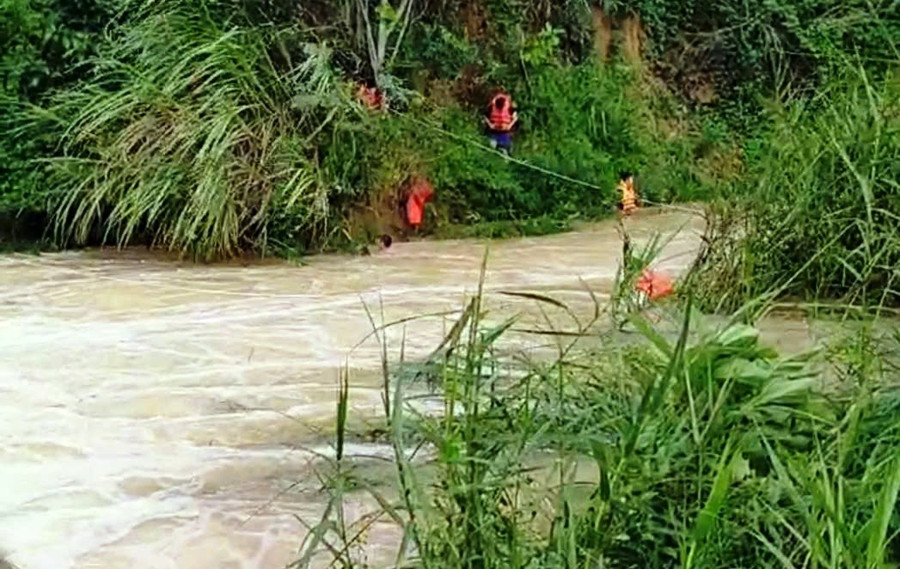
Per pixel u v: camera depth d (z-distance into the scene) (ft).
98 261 19.75
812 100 15.33
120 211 20.21
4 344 13.53
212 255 19.89
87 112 20.58
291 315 15.07
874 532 5.02
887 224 11.84
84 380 12.00
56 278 18.02
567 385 6.95
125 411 10.96
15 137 20.93
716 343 7.01
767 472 6.16
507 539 5.66
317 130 21.20
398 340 13.37
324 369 12.24
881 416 6.66
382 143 22.21
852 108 13.44
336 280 17.95
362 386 11.52
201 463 9.52
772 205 12.87
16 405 11.15
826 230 12.02
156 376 12.12
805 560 5.38
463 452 6.04
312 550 5.75
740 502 5.72
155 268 19.12
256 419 10.62
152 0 21.81
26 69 21.36
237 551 7.87
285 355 12.92
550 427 6.37
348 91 22.07
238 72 20.92
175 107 20.45
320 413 10.66
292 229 20.48
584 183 23.16
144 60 21.15
